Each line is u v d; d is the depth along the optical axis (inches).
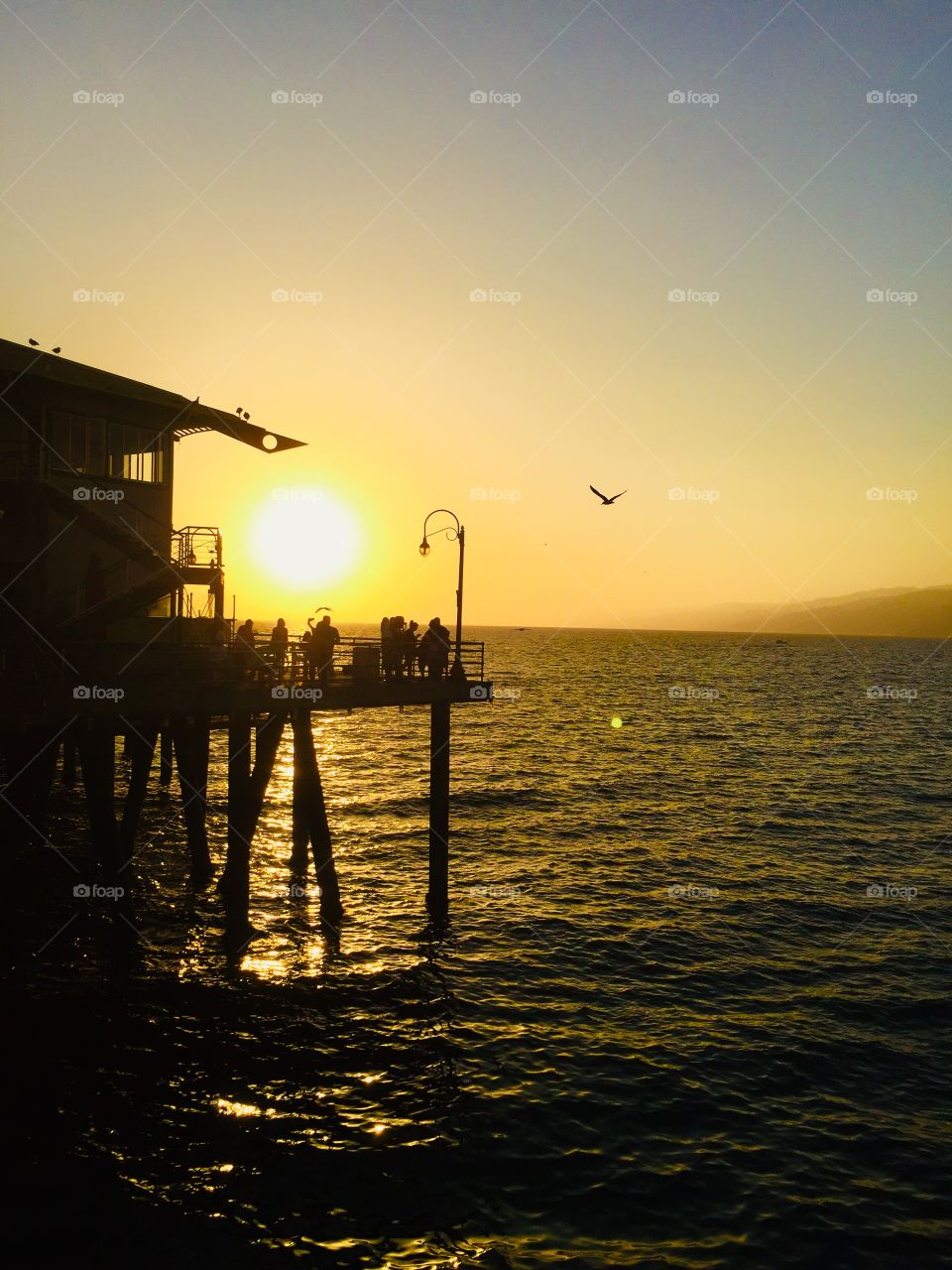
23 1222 524.1
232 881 952.3
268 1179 575.5
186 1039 750.5
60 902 1032.2
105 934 950.4
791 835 1497.3
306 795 1041.5
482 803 1700.3
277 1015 799.1
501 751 2404.0
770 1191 577.9
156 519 1098.1
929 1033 797.2
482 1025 794.8
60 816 1428.4
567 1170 595.2
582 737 2704.2
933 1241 535.2
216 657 918.4
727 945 995.3
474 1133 632.4
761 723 3129.9
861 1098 689.0
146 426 1087.6
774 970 927.7
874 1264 515.2
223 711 837.2
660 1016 821.2
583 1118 654.5
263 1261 503.5
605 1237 533.0
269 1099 667.4
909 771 2151.8
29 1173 568.4
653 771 2094.0
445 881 1050.1
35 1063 700.0
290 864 1234.0
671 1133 639.1
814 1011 834.8
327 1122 641.0
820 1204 566.3
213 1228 527.2
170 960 896.9
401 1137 625.0
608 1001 849.5
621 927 1042.7
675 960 948.6
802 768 2170.3
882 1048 767.1
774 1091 696.4
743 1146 625.9
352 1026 785.6
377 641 1013.2
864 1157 615.8
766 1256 520.1
